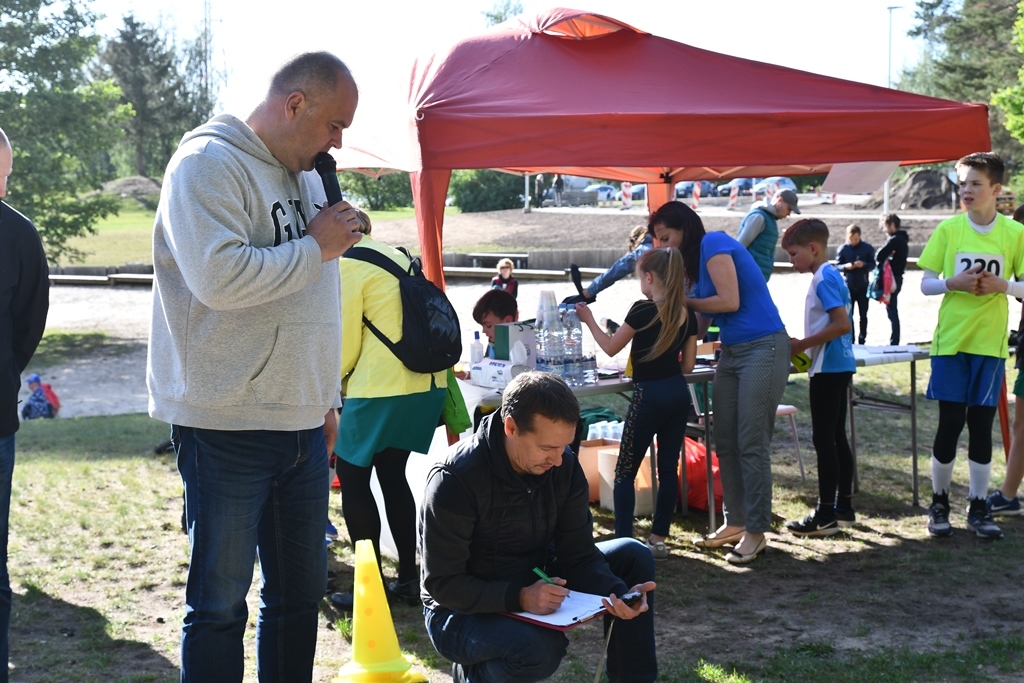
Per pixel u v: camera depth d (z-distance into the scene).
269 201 2.59
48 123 24.05
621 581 2.82
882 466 6.73
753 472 4.87
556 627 2.60
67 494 6.30
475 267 28.22
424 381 4.19
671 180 8.90
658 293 4.58
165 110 72.62
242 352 2.52
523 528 2.78
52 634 4.03
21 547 5.18
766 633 3.97
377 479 4.73
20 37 23.61
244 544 2.62
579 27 5.66
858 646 3.82
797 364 5.18
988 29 39.28
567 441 2.61
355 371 4.20
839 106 5.25
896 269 14.30
